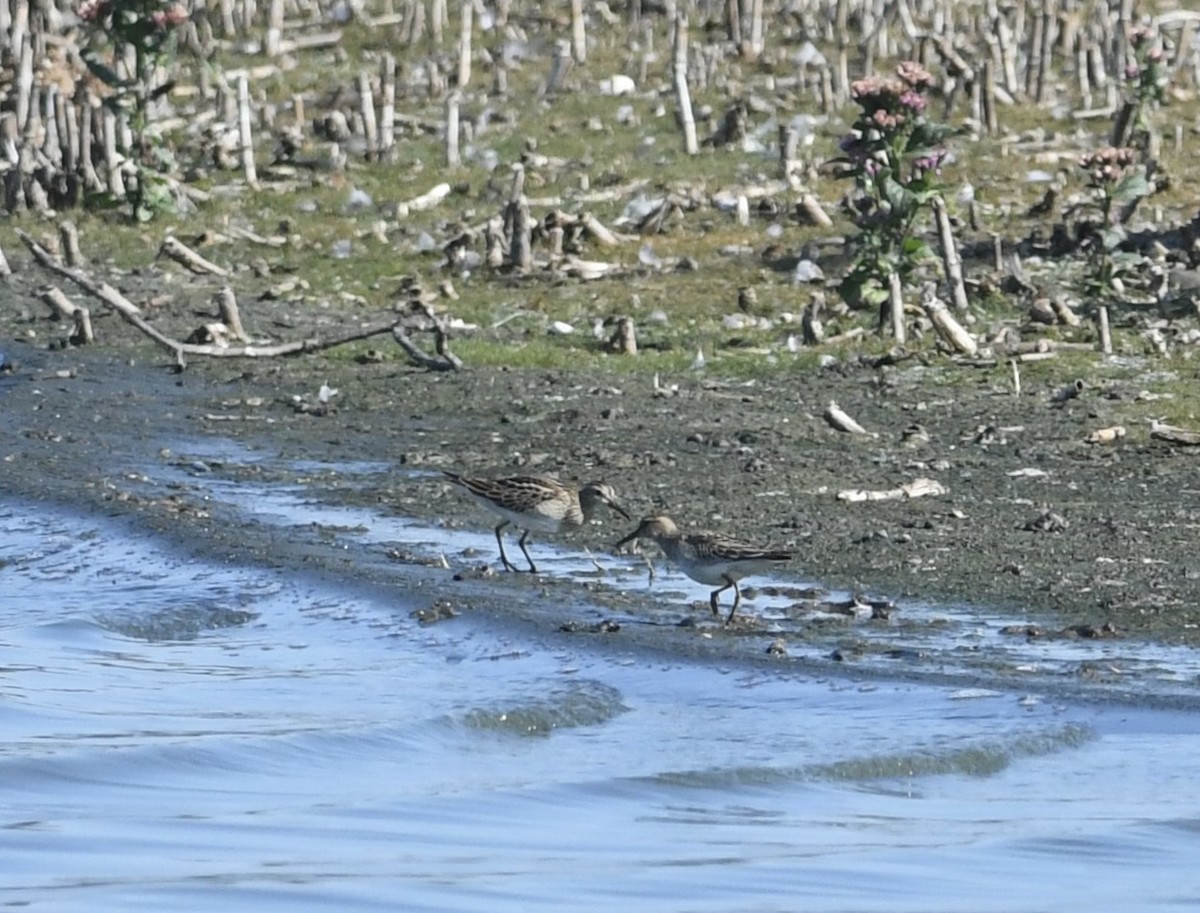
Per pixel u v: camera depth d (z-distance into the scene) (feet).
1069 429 191.42
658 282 254.88
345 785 105.60
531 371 221.05
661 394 209.26
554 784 104.99
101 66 290.35
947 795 104.37
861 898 90.38
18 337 237.86
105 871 92.84
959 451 184.44
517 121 330.34
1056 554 148.36
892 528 156.15
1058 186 282.77
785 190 292.40
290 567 148.05
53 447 191.21
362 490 174.81
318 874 92.48
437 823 99.86
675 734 112.06
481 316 244.63
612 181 299.17
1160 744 110.01
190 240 280.10
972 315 232.53
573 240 269.23
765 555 130.21
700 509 163.12
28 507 168.66
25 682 123.85
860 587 140.56
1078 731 111.55
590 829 99.19
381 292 259.60
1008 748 108.88
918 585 140.67
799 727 112.68
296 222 287.28
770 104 334.24
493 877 92.48
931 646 126.41
